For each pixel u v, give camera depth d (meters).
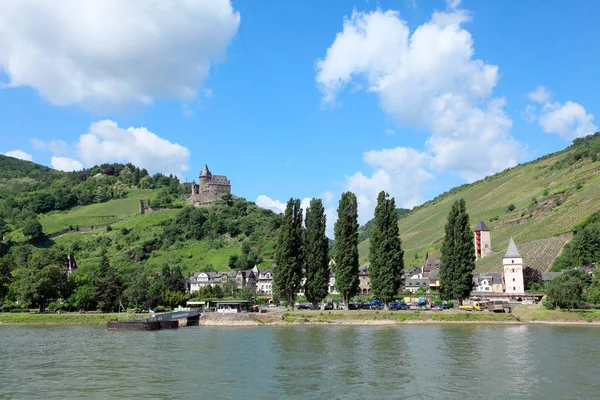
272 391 56.84
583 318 134.25
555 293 141.62
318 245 154.38
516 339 98.25
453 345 90.19
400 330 116.69
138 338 108.62
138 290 177.25
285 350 86.50
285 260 152.00
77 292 177.12
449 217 152.62
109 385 60.12
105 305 175.88
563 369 67.81
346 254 149.38
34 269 180.62
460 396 54.25
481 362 73.19
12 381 62.78
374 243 149.12
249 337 106.88
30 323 153.75
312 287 153.25
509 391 56.25
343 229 150.00
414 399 53.19
